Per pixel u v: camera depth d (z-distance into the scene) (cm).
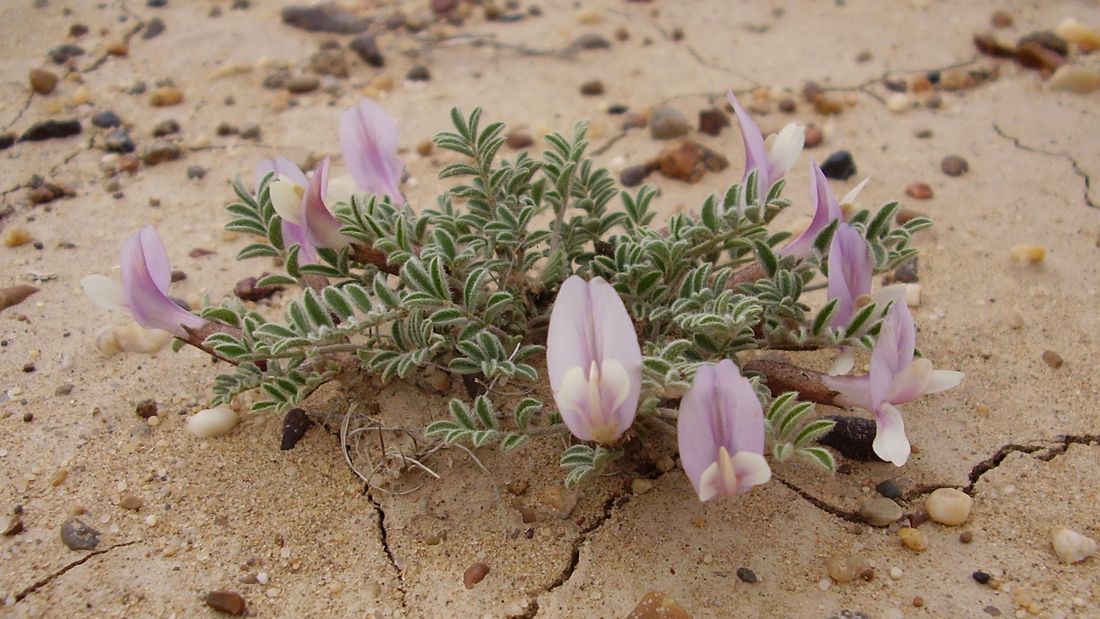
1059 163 26
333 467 19
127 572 17
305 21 34
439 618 16
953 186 26
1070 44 31
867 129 28
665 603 16
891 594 16
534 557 17
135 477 19
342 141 20
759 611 16
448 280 18
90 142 28
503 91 30
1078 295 22
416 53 33
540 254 20
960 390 20
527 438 17
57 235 25
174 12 35
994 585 17
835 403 17
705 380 15
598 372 15
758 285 18
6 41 33
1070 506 18
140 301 18
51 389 20
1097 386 20
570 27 34
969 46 32
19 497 18
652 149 28
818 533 17
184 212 26
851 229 17
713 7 35
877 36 33
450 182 27
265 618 16
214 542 17
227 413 19
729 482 15
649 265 18
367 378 20
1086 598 16
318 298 17
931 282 23
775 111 29
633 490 18
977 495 18
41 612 16
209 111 30
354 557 17
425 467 18
